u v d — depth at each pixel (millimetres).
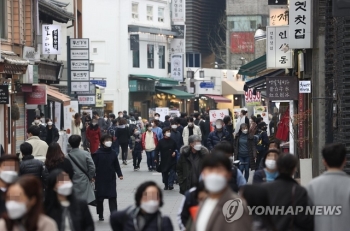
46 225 11117
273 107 69375
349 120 26562
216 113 55219
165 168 35594
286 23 40969
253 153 34875
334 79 29422
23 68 44156
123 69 92312
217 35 124125
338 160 13148
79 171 22922
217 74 112562
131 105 93750
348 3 19188
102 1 91688
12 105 44562
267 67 37781
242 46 117250
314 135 33031
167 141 35594
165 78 98812
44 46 54156
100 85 80312
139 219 12242
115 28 91938
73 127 50406
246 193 11562
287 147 37531
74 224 13148
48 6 54688
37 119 43594
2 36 44562
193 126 42500
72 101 57594
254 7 117188
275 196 12906
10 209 10914
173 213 27438
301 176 24562
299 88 32844
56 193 13359
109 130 53938
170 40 101312
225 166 11148
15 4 46531
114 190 24844
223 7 124500
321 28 32750
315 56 32906
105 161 24734
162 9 99500
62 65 63219
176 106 102938
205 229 10992
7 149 43625
